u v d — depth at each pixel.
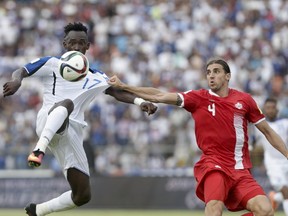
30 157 32.38
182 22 102.50
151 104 35.31
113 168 78.94
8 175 75.94
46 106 34.94
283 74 95.44
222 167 34.09
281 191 52.97
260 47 98.19
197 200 72.50
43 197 74.00
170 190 73.12
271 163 53.44
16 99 92.00
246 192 33.72
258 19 103.00
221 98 34.72
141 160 79.12
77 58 33.66
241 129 34.53
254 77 93.12
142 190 73.56
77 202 36.66
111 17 105.12
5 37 103.00
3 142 84.38
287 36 99.69
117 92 36.03
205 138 34.59
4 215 66.00
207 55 97.44
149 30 102.12
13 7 107.38
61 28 103.81
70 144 35.16
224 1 105.00
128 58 97.25
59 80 34.75
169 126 83.88
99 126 83.50
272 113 54.22
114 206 73.50
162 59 96.31
